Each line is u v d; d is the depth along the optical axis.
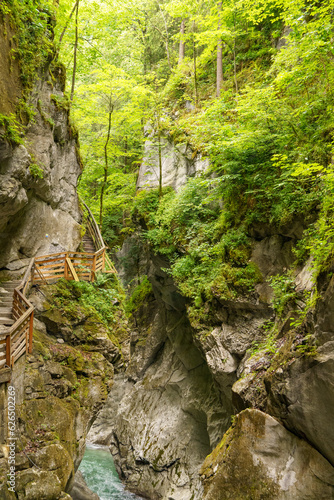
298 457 7.21
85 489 13.82
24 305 11.52
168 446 16.20
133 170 26.31
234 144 11.91
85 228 18.20
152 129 19.98
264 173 11.84
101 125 26.25
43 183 13.23
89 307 14.31
